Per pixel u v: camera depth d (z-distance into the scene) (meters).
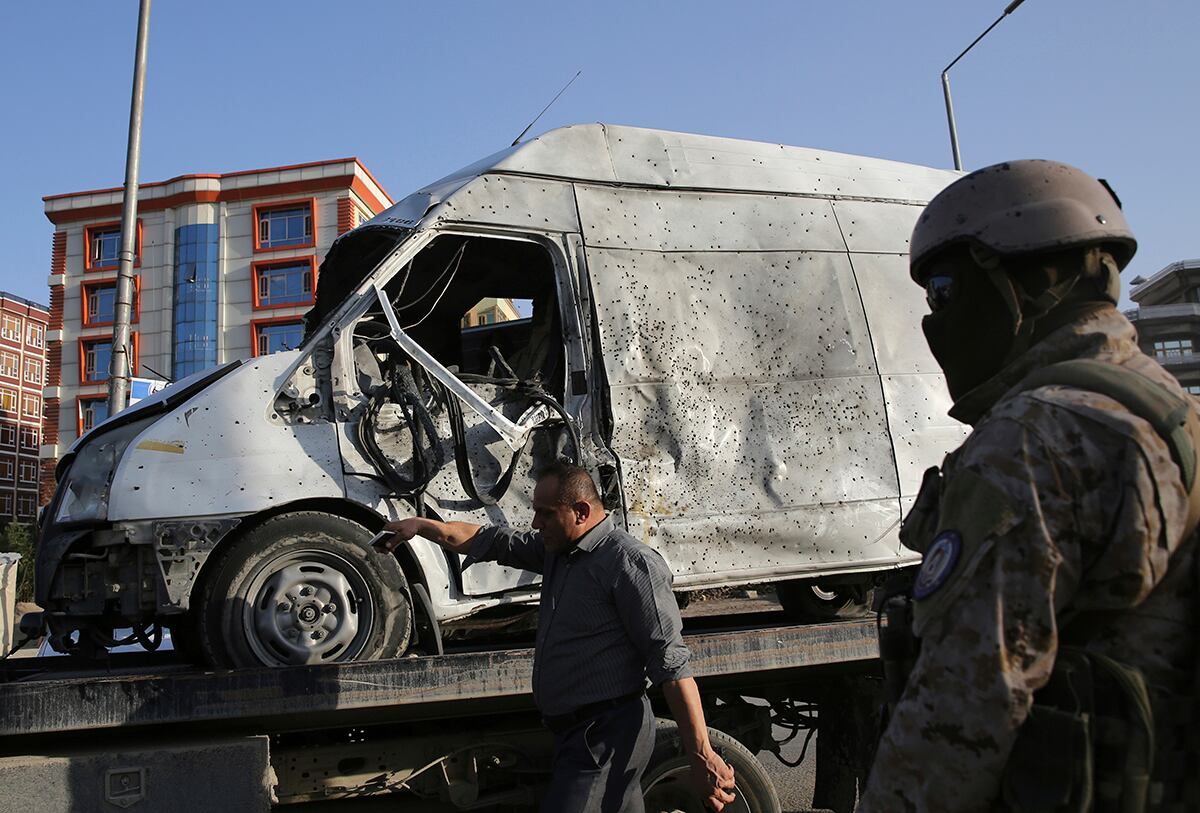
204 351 57.53
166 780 3.49
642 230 5.09
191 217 58.50
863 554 5.11
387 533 3.88
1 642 4.53
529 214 4.87
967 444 1.56
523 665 3.94
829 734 5.03
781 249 5.38
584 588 3.34
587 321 4.86
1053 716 1.40
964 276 1.75
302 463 4.23
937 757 1.41
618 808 3.21
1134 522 1.40
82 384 59.16
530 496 4.60
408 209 4.95
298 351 4.50
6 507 91.12
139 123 11.46
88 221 59.88
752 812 4.17
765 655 4.42
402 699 3.79
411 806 4.62
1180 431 1.45
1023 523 1.41
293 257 57.84
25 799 3.35
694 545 4.76
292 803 4.34
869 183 5.82
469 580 4.43
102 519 4.04
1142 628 1.46
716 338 5.08
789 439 5.10
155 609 4.07
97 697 3.49
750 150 5.56
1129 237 1.69
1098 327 1.63
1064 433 1.45
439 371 4.36
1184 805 1.42
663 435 4.84
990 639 1.39
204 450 4.13
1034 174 1.71
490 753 4.37
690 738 3.16
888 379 5.42
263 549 4.07
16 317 93.69
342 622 4.12
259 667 3.90
